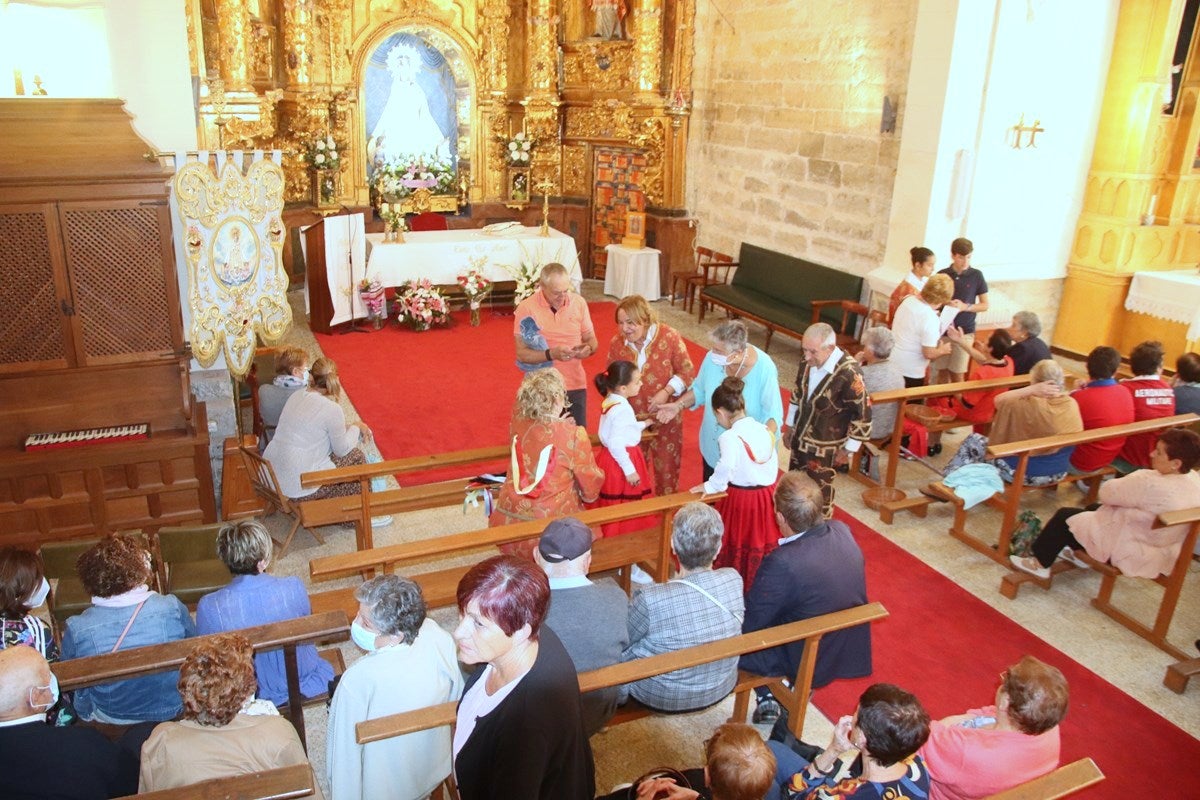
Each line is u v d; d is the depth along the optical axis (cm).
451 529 575
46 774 246
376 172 1218
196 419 554
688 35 1145
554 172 1295
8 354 504
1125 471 593
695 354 967
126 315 521
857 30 901
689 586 328
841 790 260
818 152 980
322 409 527
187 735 254
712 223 1199
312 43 1107
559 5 1228
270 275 589
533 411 416
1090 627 476
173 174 502
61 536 532
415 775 299
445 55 1231
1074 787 260
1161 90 823
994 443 575
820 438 492
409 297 1006
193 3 905
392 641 287
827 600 342
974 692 420
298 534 565
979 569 532
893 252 866
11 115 479
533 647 243
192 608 438
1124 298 892
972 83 792
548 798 240
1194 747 388
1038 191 865
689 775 302
